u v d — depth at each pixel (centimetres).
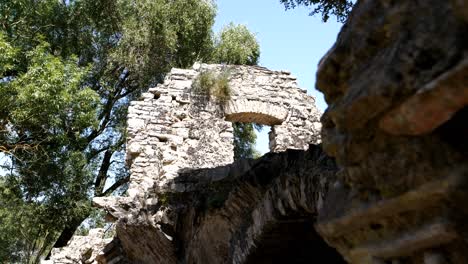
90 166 1611
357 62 234
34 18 1508
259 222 546
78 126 1305
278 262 598
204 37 1845
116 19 1705
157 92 1070
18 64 1372
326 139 259
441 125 203
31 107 1162
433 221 207
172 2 1784
